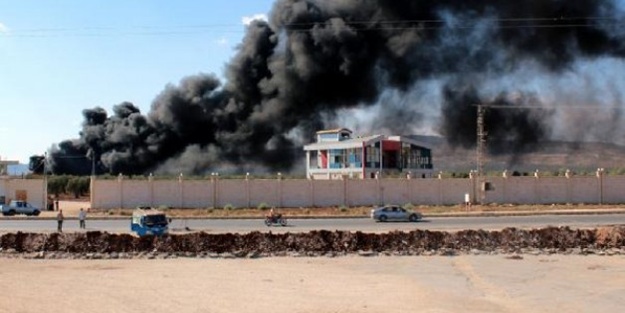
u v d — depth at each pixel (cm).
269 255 3422
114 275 2756
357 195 7112
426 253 3462
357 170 8388
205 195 6944
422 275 2780
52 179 9831
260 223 5278
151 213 4147
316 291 2377
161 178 7375
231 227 4838
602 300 2248
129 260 3275
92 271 2880
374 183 7144
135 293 2320
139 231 4138
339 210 6588
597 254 3444
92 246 3494
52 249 3497
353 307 2086
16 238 3556
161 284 2519
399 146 8600
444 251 3481
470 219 5612
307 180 7062
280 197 7019
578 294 2353
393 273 2838
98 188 6825
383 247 3553
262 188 7019
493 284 2555
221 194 6962
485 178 7338
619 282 2608
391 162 8562
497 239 3641
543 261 3212
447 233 3669
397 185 7175
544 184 7400
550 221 5238
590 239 3681
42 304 2112
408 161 8681
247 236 3578
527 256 3384
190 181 6944
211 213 6341
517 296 2309
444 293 2348
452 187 7275
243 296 2270
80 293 2317
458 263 3152
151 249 3488
